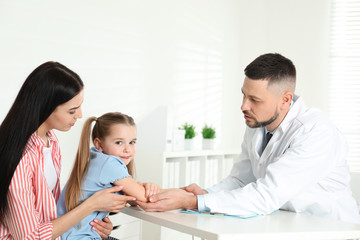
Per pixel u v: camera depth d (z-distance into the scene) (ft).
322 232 3.97
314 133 4.90
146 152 8.24
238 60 12.85
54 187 4.84
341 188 5.30
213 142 9.88
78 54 7.60
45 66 4.16
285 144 5.07
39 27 6.89
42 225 4.07
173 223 4.09
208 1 11.33
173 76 10.08
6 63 6.41
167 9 9.82
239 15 12.82
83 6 7.67
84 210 4.28
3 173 3.90
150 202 4.61
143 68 9.17
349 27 12.30
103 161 4.69
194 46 10.84
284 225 4.18
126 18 8.66
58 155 4.82
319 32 12.41
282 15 12.67
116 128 4.92
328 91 12.49
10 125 3.99
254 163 5.64
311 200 5.06
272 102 4.96
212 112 11.68
